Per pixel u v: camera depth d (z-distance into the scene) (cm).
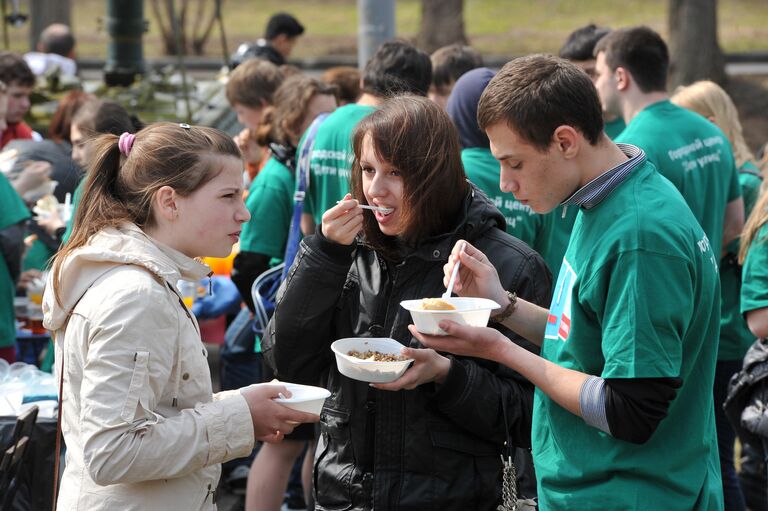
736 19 2575
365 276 280
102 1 3067
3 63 624
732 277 446
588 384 223
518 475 282
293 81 490
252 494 396
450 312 236
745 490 480
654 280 214
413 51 462
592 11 2653
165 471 223
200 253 243
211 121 833
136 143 242
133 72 876
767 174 371
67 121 571
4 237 457
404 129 262
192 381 236
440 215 269
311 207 444
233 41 2538
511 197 403
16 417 332
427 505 265
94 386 219
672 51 1617
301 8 2966
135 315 221
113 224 238
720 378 444
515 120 224
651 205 221
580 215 233
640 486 229
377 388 266
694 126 427
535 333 262
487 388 263
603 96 450
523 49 2328
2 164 530
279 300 275
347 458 276
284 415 241
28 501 338
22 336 501
